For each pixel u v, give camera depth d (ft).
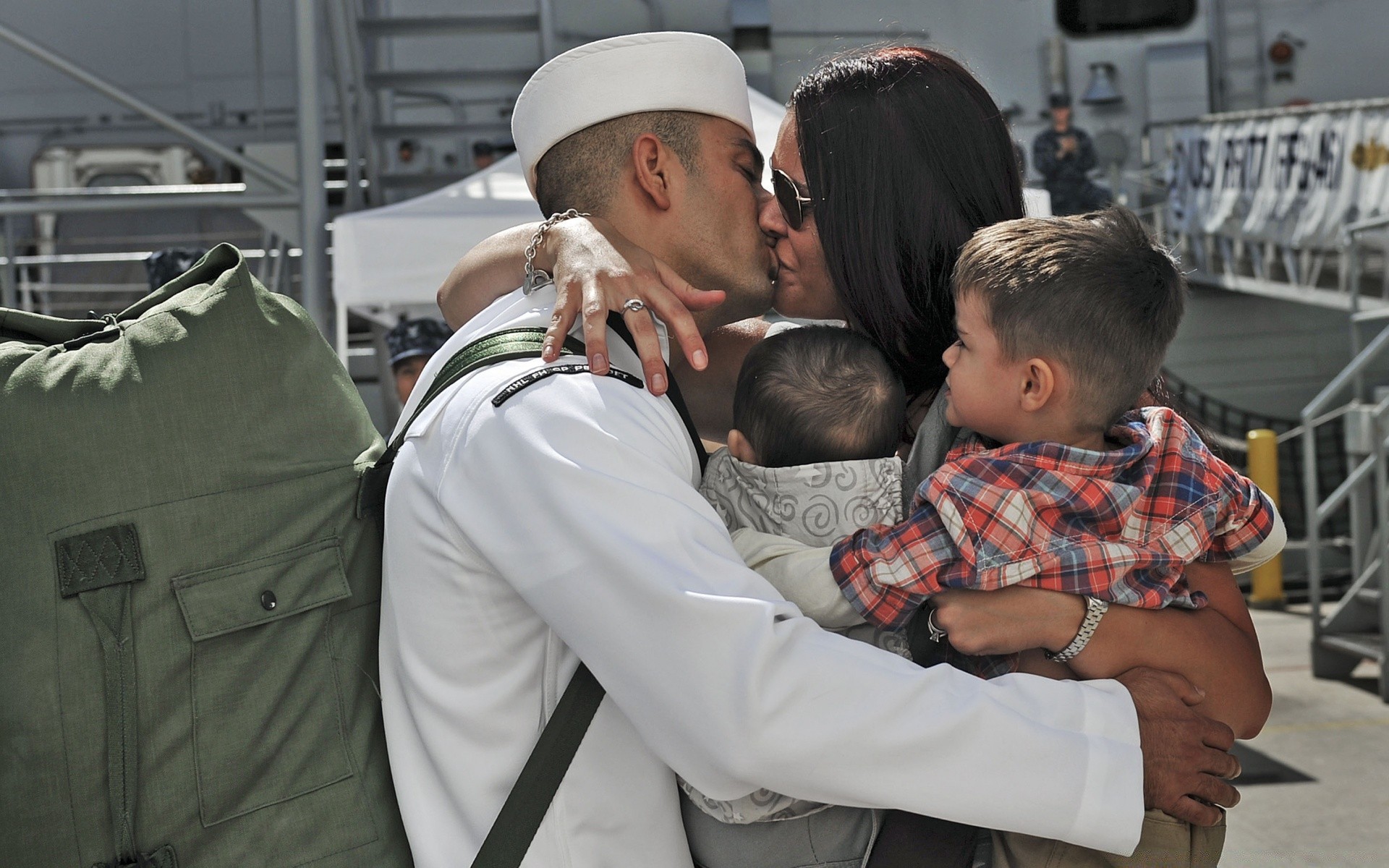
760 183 4.82
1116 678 3.92
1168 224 32.35
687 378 5.45
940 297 4.54
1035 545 3.85
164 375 4.14
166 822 3.84
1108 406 3.96
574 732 3.79
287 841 3.97
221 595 3.98
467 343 4.40
